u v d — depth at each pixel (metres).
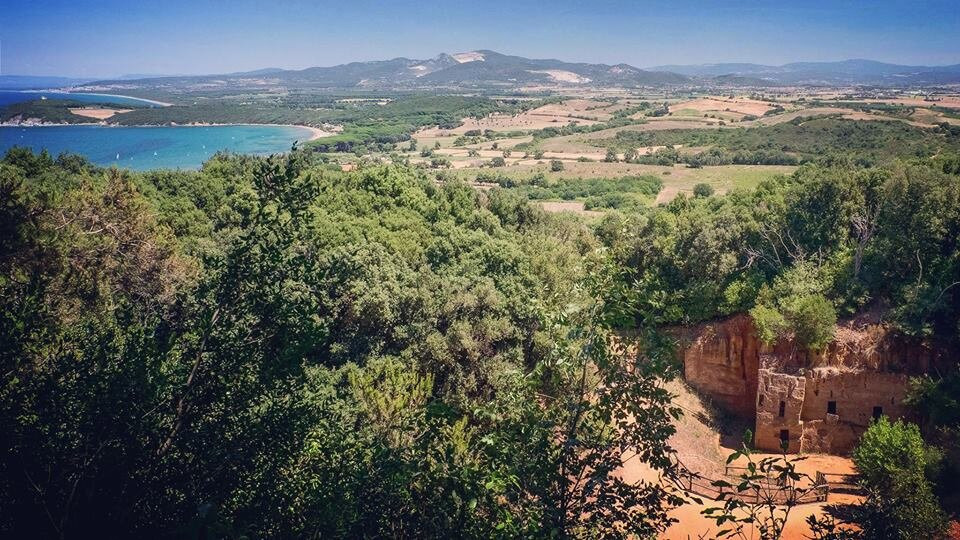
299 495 10.23
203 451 9.33
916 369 33.50
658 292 10.69
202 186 51.03
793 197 43.22
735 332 39.62
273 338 10.09
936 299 33.19
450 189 58.88
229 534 7.80
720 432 37.84
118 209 31.70
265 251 10.31
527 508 9.39
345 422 13.85
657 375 9.95
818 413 34.81
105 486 8.49
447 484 9.71
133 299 27.30
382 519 9.66
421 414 11.20
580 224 71.56
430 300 34.72
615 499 9.55
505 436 9.95
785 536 25.28
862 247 36.91
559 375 10.27
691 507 28.88
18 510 7.99
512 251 44.28
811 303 34.69
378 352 32.59
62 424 8.82
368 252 36.69
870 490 12.68
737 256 42.56
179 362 9.98
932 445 29.81
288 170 10.71
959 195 34.97
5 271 17.17
